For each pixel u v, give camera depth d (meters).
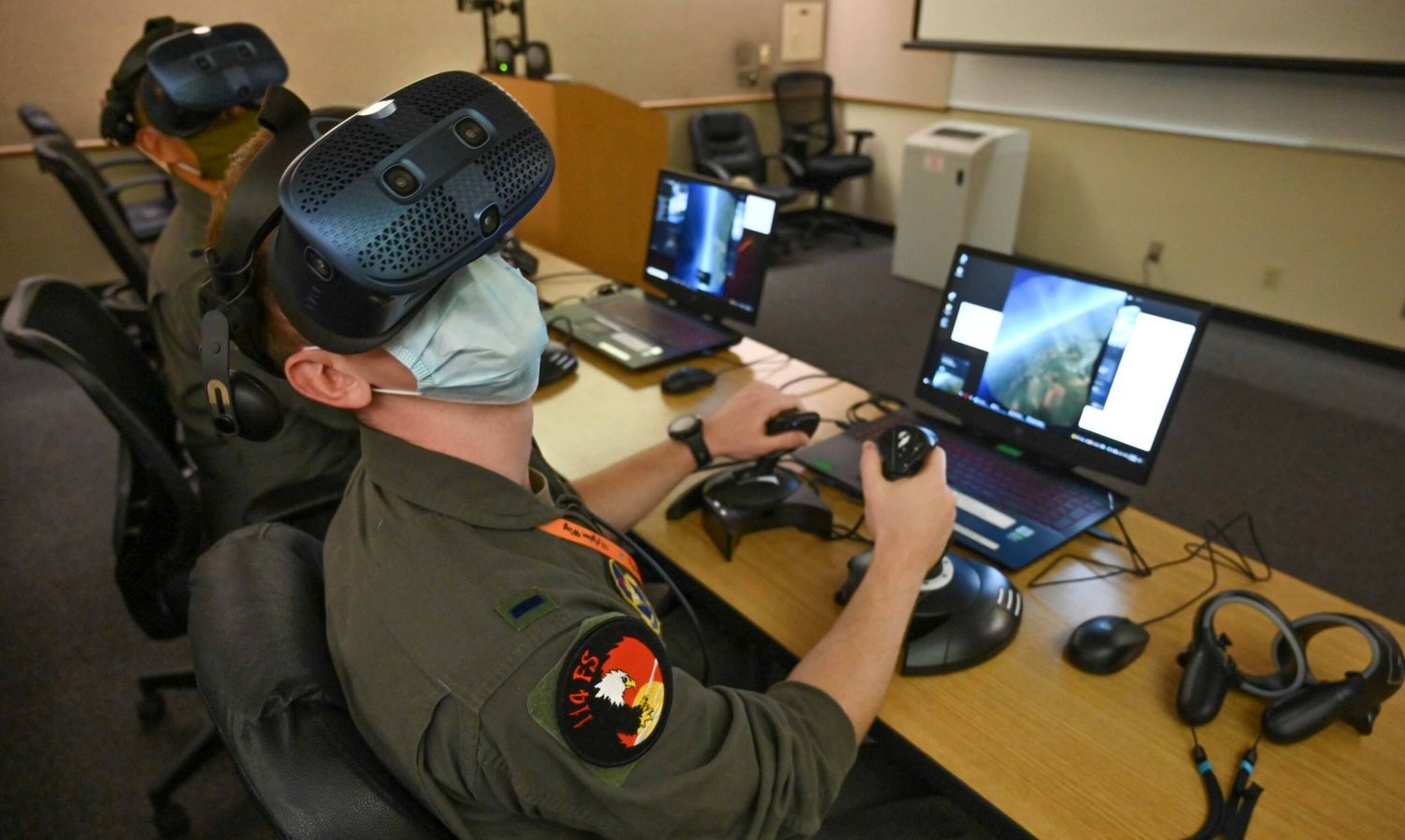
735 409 1.21
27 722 1.83
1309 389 3.38
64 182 2.22
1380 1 3.13
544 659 0.55
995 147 4.32
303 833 0.59
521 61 3.02
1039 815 0.78
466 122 0.53
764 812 0.65
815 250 5.41
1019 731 0.87
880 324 4.09
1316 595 1.05
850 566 1.04
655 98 5.30
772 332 3.99
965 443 1.34
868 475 0.93
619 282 2.30
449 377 0.61
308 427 1.44
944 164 4.38
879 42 5.37
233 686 0.64
